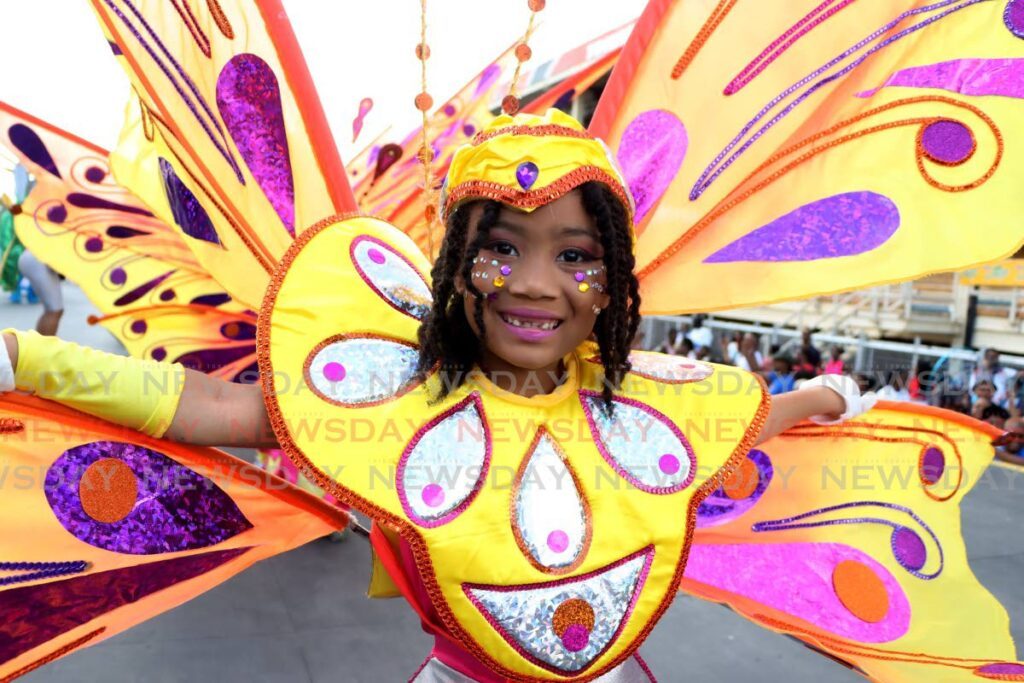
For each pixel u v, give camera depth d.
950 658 1.79
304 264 1.39
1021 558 4.00
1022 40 1.61
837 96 1.77
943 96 1.68
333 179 1.82
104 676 2.70
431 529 1.20
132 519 1.39
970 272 7.36
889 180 1.71
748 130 1.82
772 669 3.00
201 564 1.50
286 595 3.38
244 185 1.77
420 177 1.96
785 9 1.81
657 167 1.84
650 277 1.83
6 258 6.15
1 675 1.34
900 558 1.93
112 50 1.67
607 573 1.26
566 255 1.22
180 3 1.69
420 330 1.33
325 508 1.61
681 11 1.86
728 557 1.91
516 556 1.21
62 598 1.37
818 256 1.76
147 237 4.60
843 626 1.87
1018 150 1.59
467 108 3.63
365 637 3.06
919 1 1.72
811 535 1.94
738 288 1.79
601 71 3.65
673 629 3.30
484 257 1.21
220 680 2.72
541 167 1.17
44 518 1.32
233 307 4.60
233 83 1.75
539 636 1.21
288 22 1.77
